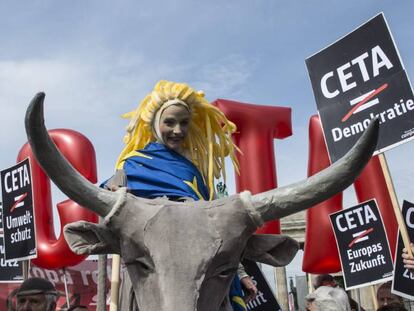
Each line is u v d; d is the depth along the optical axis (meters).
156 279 2.84
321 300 7.30
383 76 6.07
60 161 2.94
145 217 3.01
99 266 4.45
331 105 6.45
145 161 3.78
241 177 8.00
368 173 8.10
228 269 3.04
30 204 8.31
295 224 18.28
